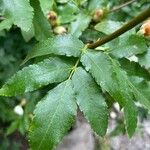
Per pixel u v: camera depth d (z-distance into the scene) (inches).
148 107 8.2
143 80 8.4
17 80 7.8
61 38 8.4
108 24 10.4
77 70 8.0
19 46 22.0
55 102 7.6
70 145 27.9
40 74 7.9
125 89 7.8
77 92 7.7
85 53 8.2
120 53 8.8
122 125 16.8
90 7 11.6
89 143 27.7
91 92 7.7
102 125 7.5
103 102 7.6
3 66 21.6
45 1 9.3
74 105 7.6
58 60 8.1
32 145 7.4
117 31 8.2
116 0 14.0
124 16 13.3
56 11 11.2
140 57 9.2
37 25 9.4
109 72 7.8
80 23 11.1
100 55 8.1
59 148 28.2
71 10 11.2
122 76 8.0
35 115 7.5
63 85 7.8
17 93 7.7
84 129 28.7
